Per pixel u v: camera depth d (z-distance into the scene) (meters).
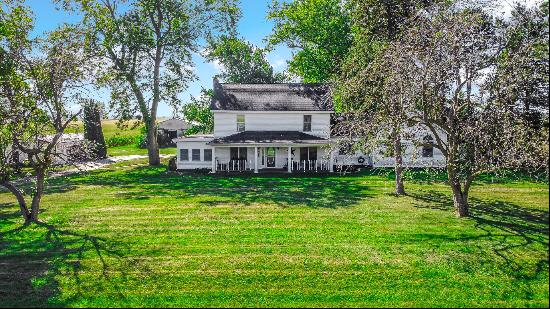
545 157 13.62
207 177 31.27
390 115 16.81
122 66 35.72
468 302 10.30
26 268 12.48
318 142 32.34
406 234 15.48
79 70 17.47
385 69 17.39
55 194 24.45
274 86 37.19
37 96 16.73
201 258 13.26
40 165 17.73
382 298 10.55
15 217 18.69
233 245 14.49
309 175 31.56
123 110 37.56
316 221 17.52
